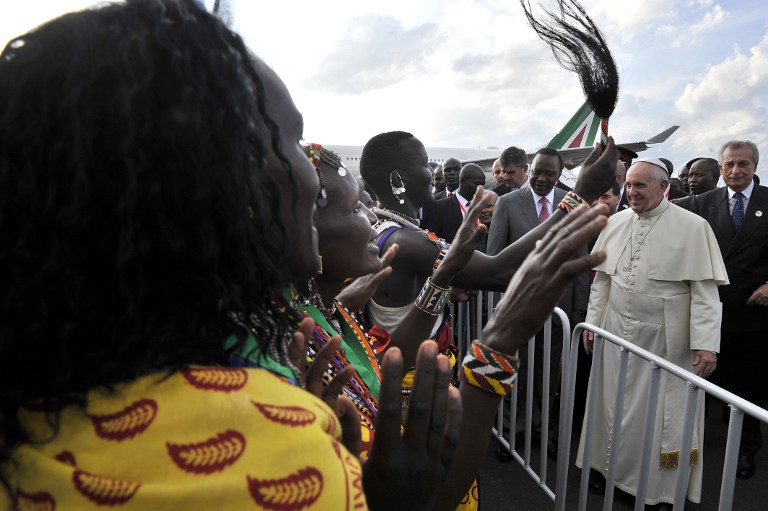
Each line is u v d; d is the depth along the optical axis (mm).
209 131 444
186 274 451
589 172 1255
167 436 397
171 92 433
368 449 866
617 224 3182
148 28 444
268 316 538
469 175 4789
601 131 1209
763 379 3789
